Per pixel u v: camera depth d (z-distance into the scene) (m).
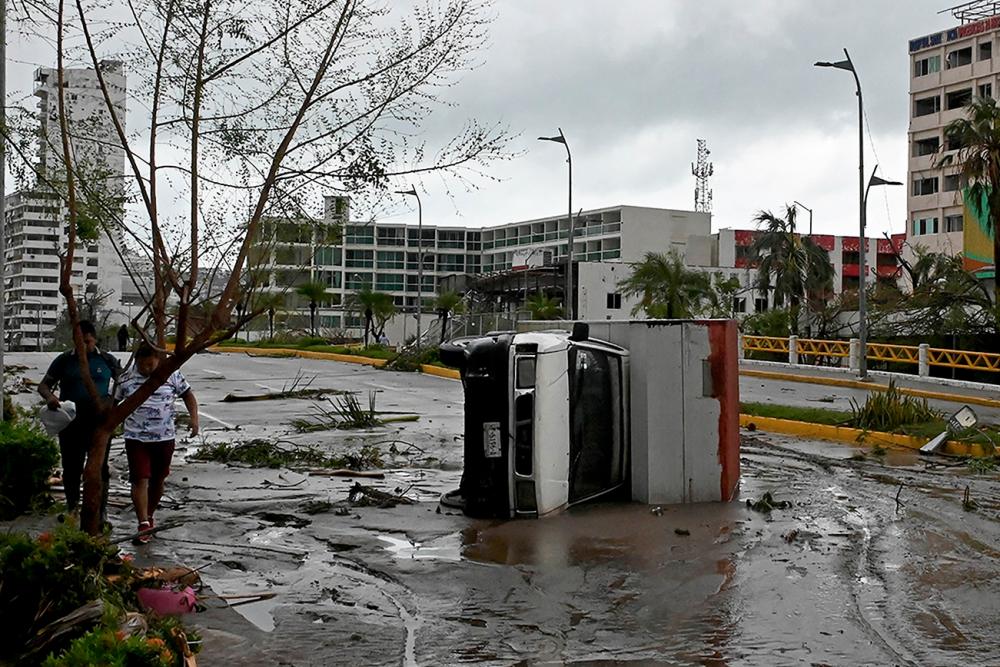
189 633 5.94
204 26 6.51
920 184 74.38
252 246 6.50
